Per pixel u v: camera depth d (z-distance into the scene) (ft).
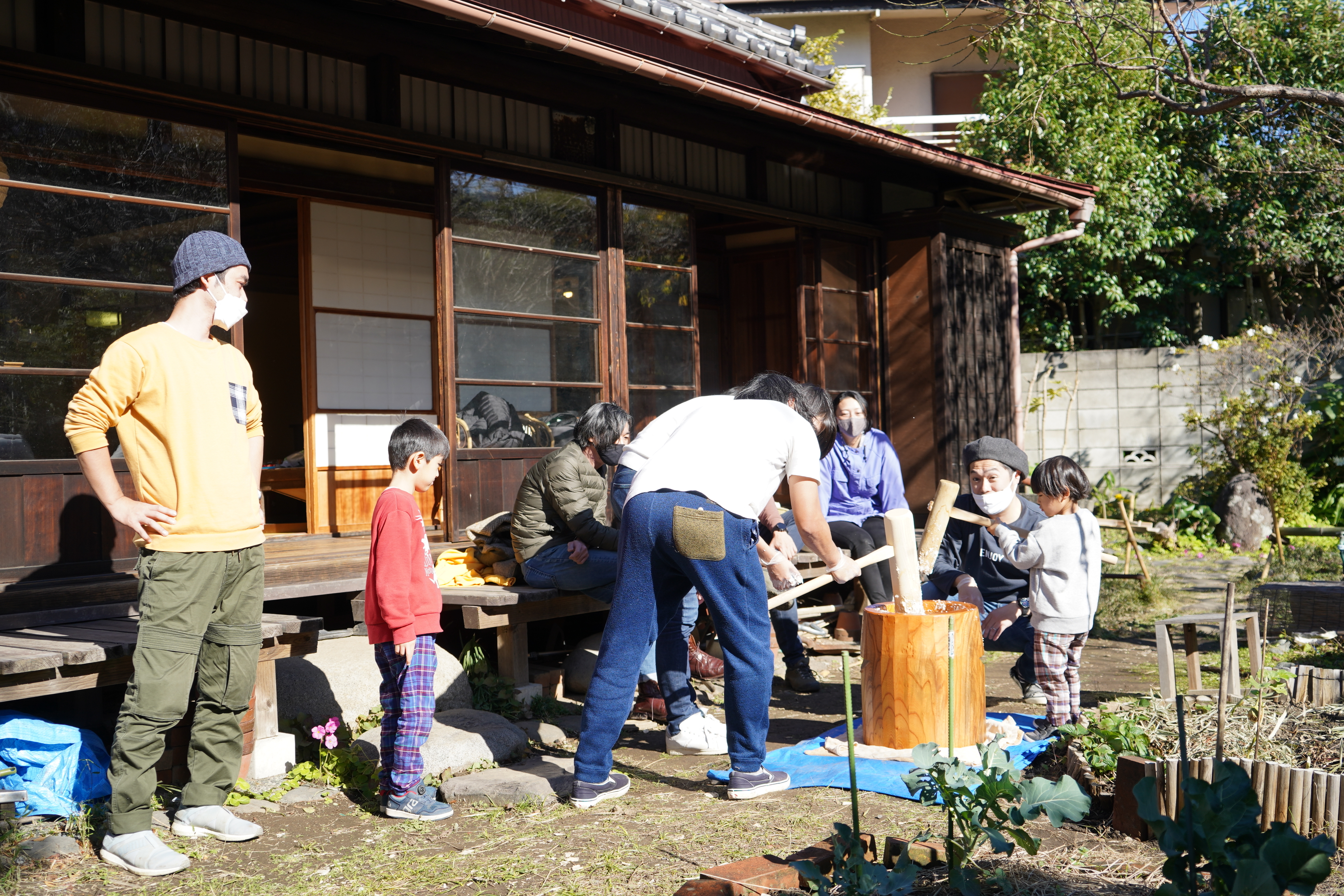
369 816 11.48
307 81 16.84
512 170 19.47
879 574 19.03
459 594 15.20
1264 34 37.32
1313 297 47.19
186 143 14.87
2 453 12.84
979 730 12.70
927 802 8.84
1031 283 44.96
